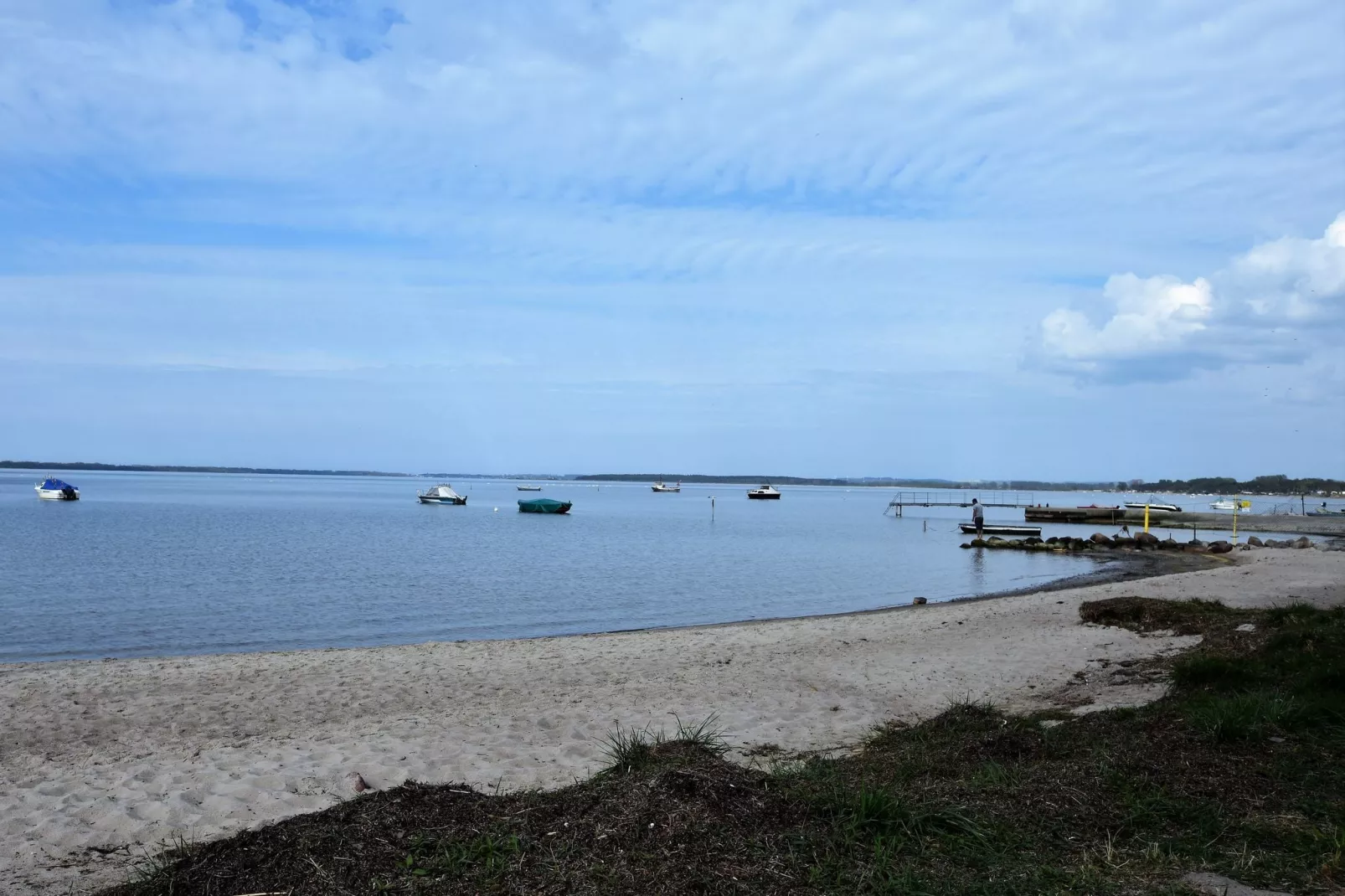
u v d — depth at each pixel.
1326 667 9.09
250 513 79.25
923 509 112.06
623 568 36.81
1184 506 141.38
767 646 16.22
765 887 4.38
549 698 11.77
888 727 9.55
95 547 41.62
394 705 11.52
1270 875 4.57
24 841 6.36
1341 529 66.81
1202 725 7.32
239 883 4.59
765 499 162.62
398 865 4.67
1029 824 5.36
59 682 12.73
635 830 4.91
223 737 9.91
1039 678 12.49
